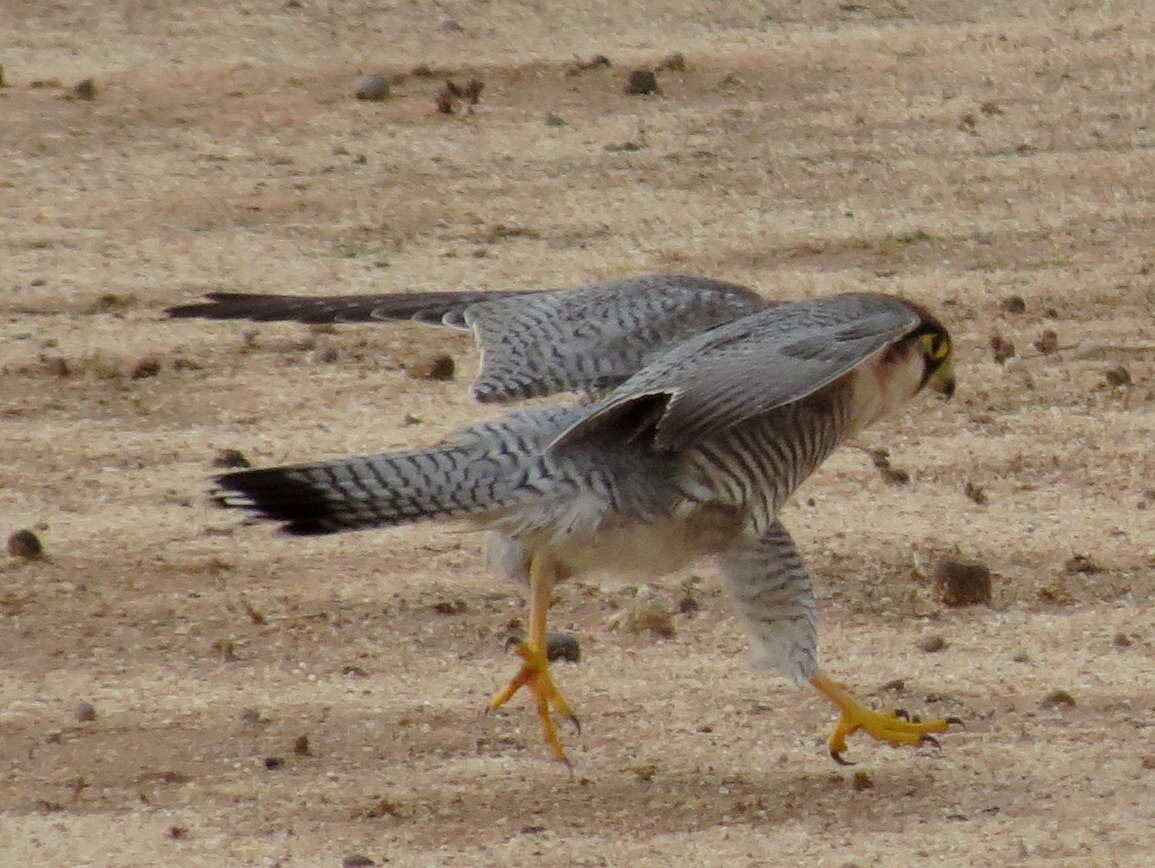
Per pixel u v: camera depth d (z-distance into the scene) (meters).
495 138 23.62
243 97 24.61
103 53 26.20
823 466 15.45
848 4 29.28
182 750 10.82
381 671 11.93
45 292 18.88
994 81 26.03
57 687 11.58
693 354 9.88
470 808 10.19
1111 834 9.83
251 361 17.44
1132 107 25.16
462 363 17.61
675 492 10.10
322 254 20.09
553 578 10.18
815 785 10.53
